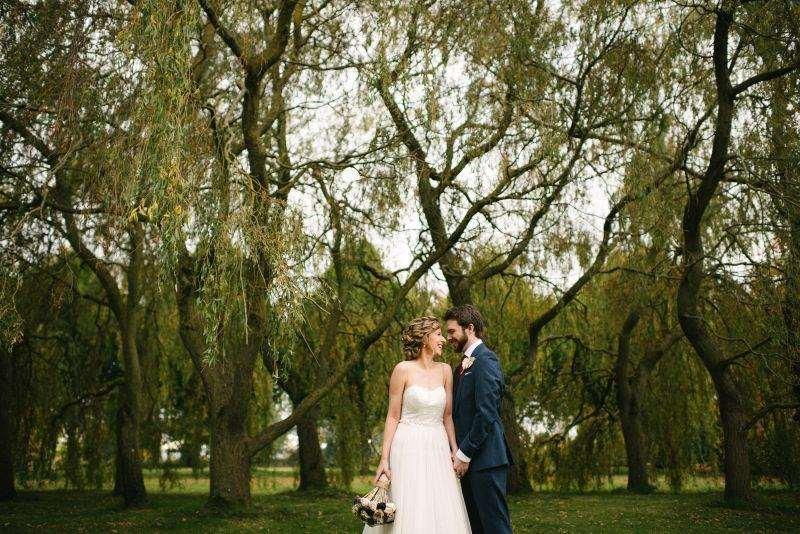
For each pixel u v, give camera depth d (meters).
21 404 17.58
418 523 5.21
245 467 13.32
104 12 10.15
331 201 12.55
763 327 13.27
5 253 10.59
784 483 16.52
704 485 20.62
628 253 14.00
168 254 7.95
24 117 10.79
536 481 19.84
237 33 11.23
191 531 11.27
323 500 16.89
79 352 18.33
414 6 10.41
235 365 13.50
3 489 17.61
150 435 18.81
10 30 10.14
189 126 8.43
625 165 12.16
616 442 20.52
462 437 5.53
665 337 17.66
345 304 14.83
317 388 13.82
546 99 11.84
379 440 19.47
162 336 18.78
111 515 13.73
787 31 11.65
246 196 8.88
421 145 11.77
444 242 13.98
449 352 14.45
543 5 12.32
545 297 18.02
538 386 19.83
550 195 12.67
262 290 9.80
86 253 13.64
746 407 15.43
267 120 14.33
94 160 9.96
